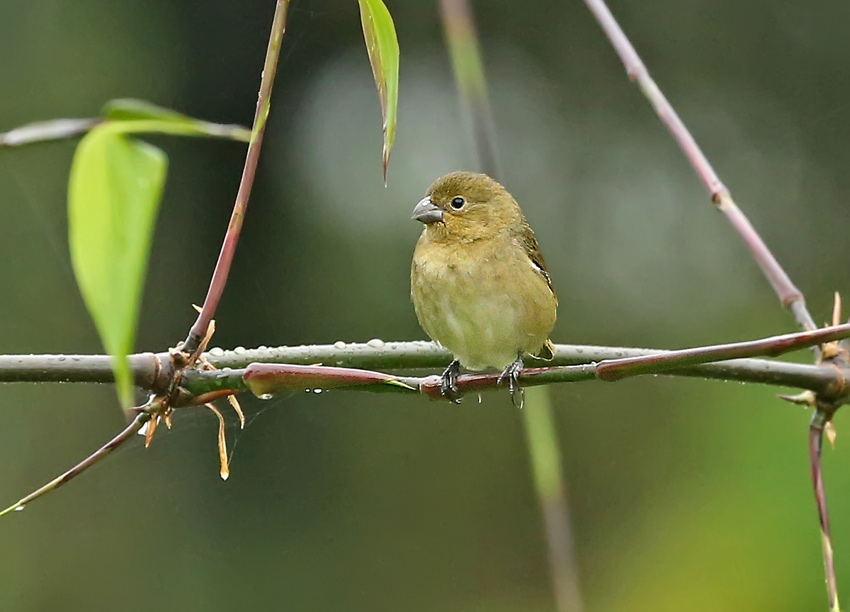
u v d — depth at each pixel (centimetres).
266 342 1389
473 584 1346
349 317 1395
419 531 1368
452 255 675
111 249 175
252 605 1272
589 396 1396
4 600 1190
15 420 1245
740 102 1473
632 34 1468
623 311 1451
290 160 1419
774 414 1153
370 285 1398
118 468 1274
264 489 1328
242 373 370
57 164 1260
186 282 1372
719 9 1458
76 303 1255
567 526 494
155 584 1245
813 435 466
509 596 1348
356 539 1340
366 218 1419
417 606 1312
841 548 990
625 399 1386
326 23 1400
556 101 1477
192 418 1296
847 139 1460
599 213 1475
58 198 1259
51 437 1252
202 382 371
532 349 689
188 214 1377
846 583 973
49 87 1267
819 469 459
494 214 679
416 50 1444
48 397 1261
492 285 665
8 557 1205
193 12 1354
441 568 1346
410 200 1420
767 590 1016
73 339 1245
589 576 1247
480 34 1465
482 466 1405
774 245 1470
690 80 1474
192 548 1277
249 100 1396
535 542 1381
